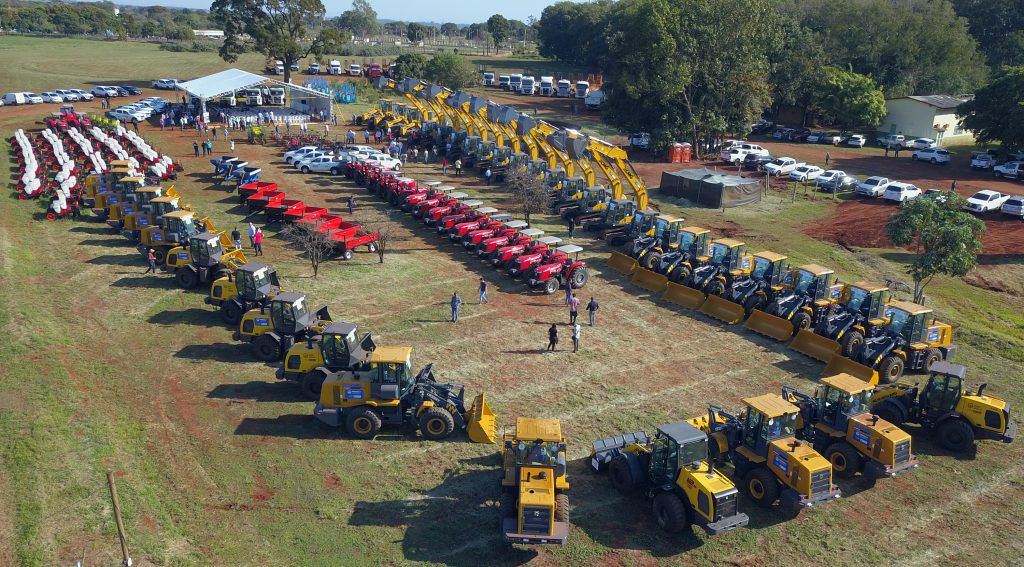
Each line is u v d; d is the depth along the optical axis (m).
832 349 27.98
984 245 44.75
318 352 24.20
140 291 33.31
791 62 82.25
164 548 16.77
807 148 77.75
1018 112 61.97
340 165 58.16
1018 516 19.30
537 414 23.83
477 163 61.72
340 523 18.20
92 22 193.62
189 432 21.92
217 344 28.25
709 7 66.69
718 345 29.78
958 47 89.00
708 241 36.12
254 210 45.94
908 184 56.09
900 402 22.94
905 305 27.62
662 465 18.38
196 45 156.75
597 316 32.66
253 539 17.48
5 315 28.77
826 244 44.91
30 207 45.22
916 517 19.17
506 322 31.56
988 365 28.45
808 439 21.41
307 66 132.88
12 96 81.19
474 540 17.80
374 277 36.50
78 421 21.75
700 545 17.86
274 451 21.17
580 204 47.88
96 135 62.59
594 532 18.22
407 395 22.45
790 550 17.78
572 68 149.12
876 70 90.25
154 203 38.84
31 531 16.80
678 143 70.50
